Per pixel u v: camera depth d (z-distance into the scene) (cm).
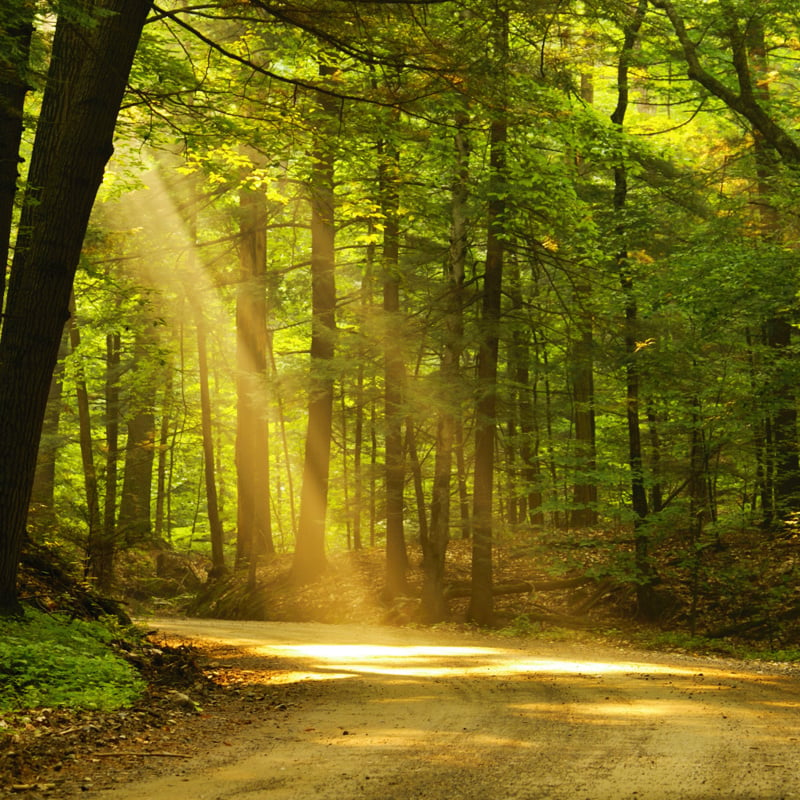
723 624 2184
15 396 1245
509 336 2517
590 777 703
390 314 2452
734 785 675
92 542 1869
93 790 678
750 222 2317
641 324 2305
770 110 2505
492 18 1296
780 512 2566
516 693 1191
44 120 1268
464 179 2447
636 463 2383
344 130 1572
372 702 1132
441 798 643
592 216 2566
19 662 1043
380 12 1230
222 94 1540
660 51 2414
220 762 779
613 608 2434
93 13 1088
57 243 1253
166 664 1384
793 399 2372
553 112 1553
